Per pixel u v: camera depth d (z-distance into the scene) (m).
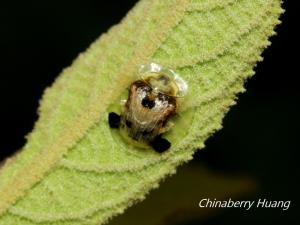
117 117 0.06
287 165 0.08
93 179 0.06
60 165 0.06
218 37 0.06
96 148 0.06
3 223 0.06
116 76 0.06
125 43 0.06
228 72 0.06
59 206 0.06
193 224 0.08
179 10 0.06
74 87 0.06
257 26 0.06
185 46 0.06
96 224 0.06
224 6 0.06
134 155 0.06
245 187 0.07
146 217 0.07
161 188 0.07
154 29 0.06
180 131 0.06
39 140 0.06
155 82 0.06
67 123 0.06
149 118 0.06
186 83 0.06
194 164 0.07
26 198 0.06
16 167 0.06
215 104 0.06
